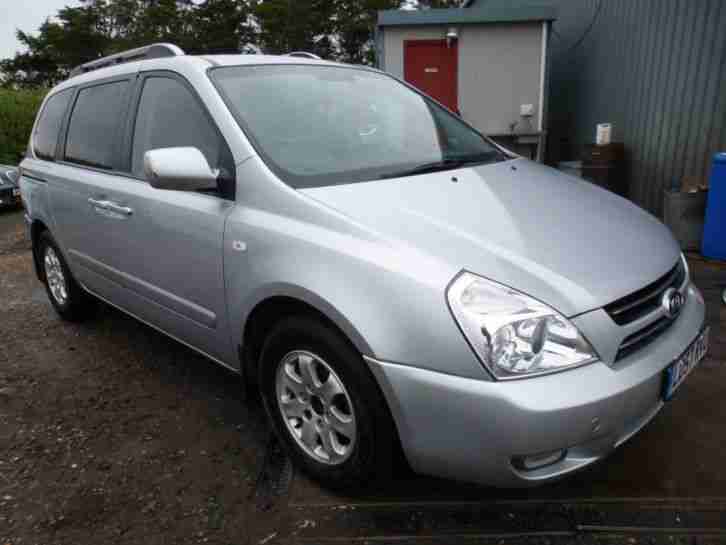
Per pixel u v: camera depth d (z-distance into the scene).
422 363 1.79
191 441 2.68
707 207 4.88
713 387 2.93
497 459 1.75
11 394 3.18
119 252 3.10
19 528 2.16
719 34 5.21
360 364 1.95
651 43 6.26
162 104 2.83
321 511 2.18
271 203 2.25
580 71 8.70
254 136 2.43
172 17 38.22
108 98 3.29
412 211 2.11
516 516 2.11
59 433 2.78
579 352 1.78
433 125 3.09
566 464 1.83
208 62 2.73
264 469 2.45
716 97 5.30
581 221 2.29
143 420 2.87
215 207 2.44
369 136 2.73
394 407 1.88
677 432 2.58
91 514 2.22
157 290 2.89
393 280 1.85
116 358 3.58
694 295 2.40
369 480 2.12
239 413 2.90
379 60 8.27
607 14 7.49
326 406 2.15
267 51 37.78
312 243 2.05
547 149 10.59
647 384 1.86
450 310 1.76
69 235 3.62
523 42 8.06
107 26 42.91
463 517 2.12
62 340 3.89
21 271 5.78
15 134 13.80
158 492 2.33
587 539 1.99
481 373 1.73
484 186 2.49
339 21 36.25
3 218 9.32
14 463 2.56
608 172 6.77
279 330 2.21
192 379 3.27
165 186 2.29
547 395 1.70
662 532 2.01
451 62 8.20
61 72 45.03
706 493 2.19
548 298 1.79
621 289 1.90
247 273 2.26
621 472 2.33
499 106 8.30
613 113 7.35
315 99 2.78
